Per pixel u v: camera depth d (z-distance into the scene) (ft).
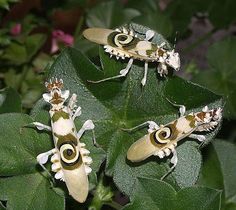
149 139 0.76
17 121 0.78
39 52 1.18
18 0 1.16
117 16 1.24
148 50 0.80
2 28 1.22
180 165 0.79
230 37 1.17
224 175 0.91
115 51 0.81
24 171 0.79
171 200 0.76
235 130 1.20
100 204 0.83
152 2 1.36
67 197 0.78
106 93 0.83
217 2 1.35
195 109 0.80
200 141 0.79
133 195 0.77
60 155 0.72
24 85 1.15
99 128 0.82
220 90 1.15
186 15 1.35
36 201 0.78
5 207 0.77
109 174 0.79
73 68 0.81
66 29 1.26
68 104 0.76
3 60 1.18
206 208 0.75
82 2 1.33
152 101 0.82
